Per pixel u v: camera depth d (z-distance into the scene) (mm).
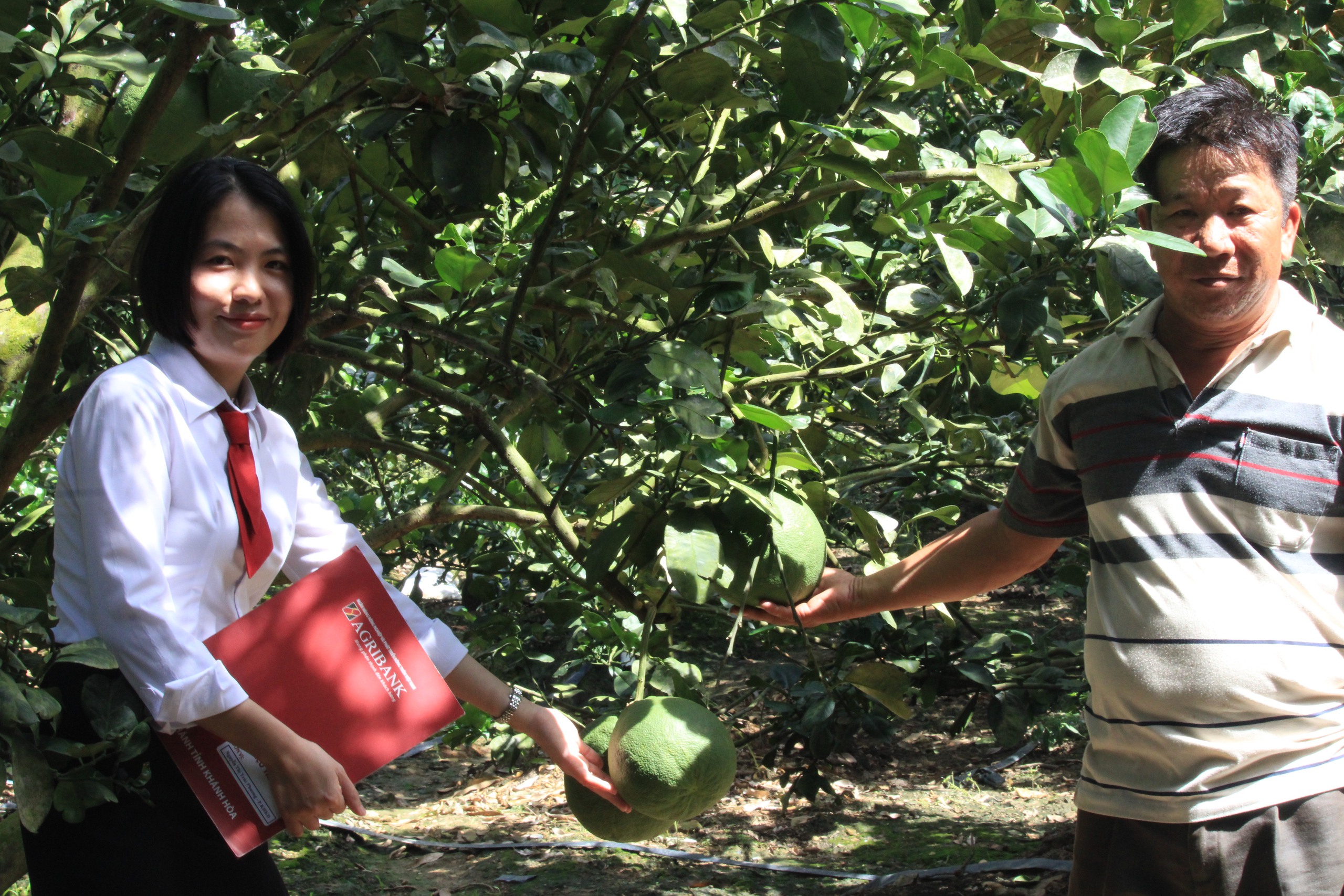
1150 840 1693
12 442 1887
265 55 2131
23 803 1272
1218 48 2248
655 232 2236
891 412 3186
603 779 1683
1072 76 1945
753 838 4781
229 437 1539
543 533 2838
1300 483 1612
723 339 1942
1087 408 1767
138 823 1455
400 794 5664
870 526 1967
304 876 4434
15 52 1761
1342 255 2035
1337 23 2701
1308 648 1618
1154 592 1668
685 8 1870
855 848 4613
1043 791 5180
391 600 1587
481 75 1879
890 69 1968
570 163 1778
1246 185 1585
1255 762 1614
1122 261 1612
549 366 2316
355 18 1886
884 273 2334
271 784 1449
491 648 3336
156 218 1494
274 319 1544
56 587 1468
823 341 2254
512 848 4781
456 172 1907
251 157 2027
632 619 2986
